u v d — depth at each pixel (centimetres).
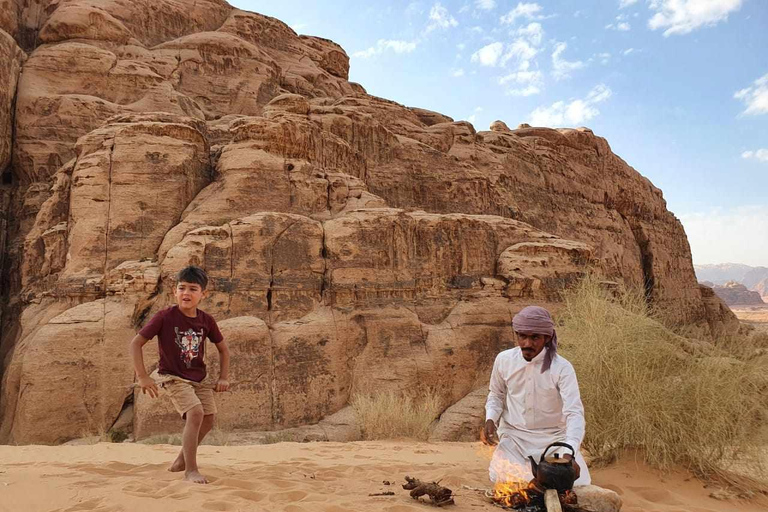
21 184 2464
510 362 443
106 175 1973
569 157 4997
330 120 2939
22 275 2048
